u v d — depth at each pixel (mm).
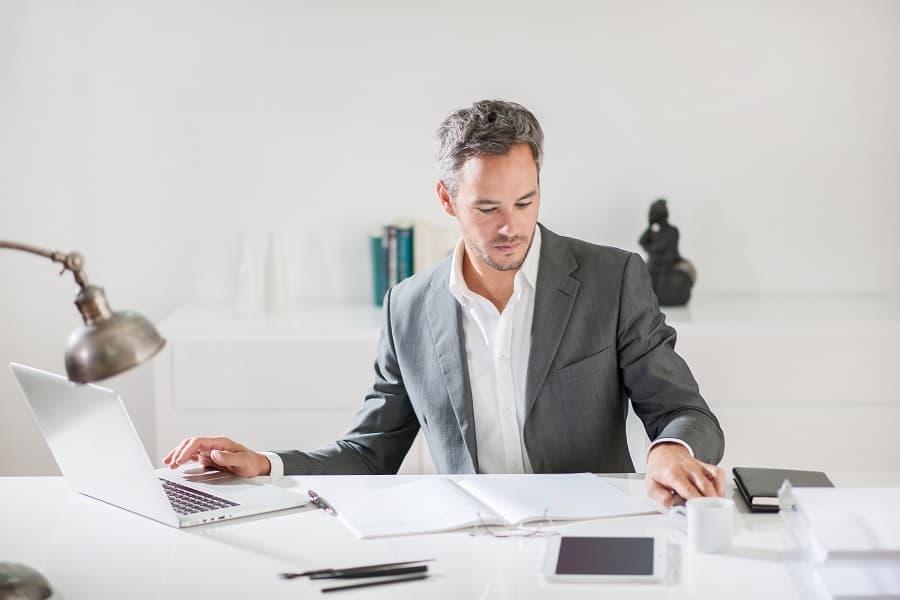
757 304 3660
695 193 3775
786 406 3365
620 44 3713
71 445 1896
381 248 3680
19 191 3789
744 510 1819
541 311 2174
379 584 1551
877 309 3555
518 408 2209
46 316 3846
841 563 1441
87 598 1531
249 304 3635
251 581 1574
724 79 3723
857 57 3701
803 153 3752
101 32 3723
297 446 3430
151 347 1589
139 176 3791
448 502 1855
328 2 3717
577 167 3771
